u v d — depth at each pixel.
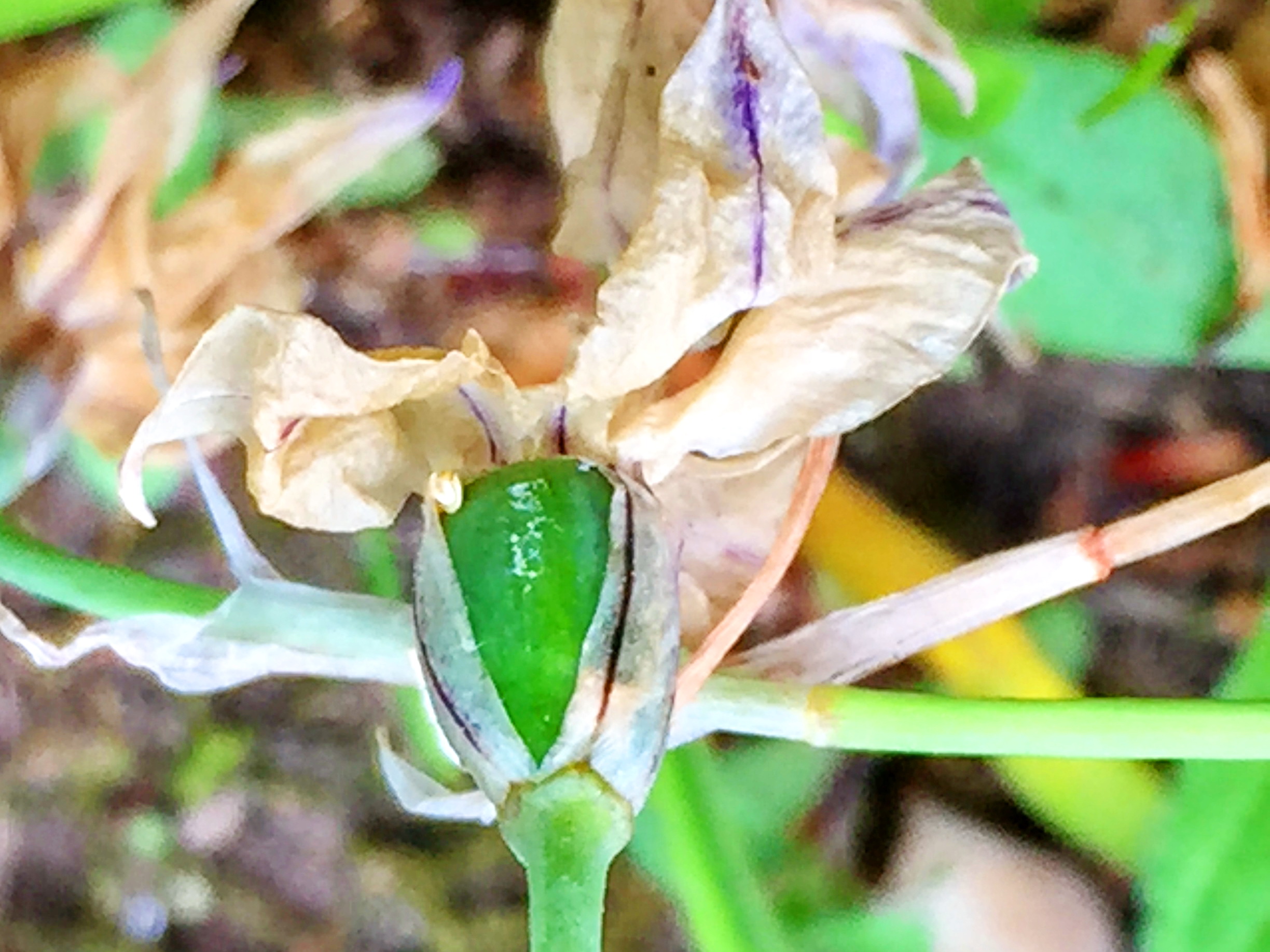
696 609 0.08
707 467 0.07
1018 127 0.10
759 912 0.09
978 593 0.08
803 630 0.08
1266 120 0.10
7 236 0.08
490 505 0.07
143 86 0.08
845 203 0.07
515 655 0.06
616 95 0.07
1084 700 0.07
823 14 0.07
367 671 0.08
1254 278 0.10
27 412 0.09
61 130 0.08
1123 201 0.10
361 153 0.08
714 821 0.09
